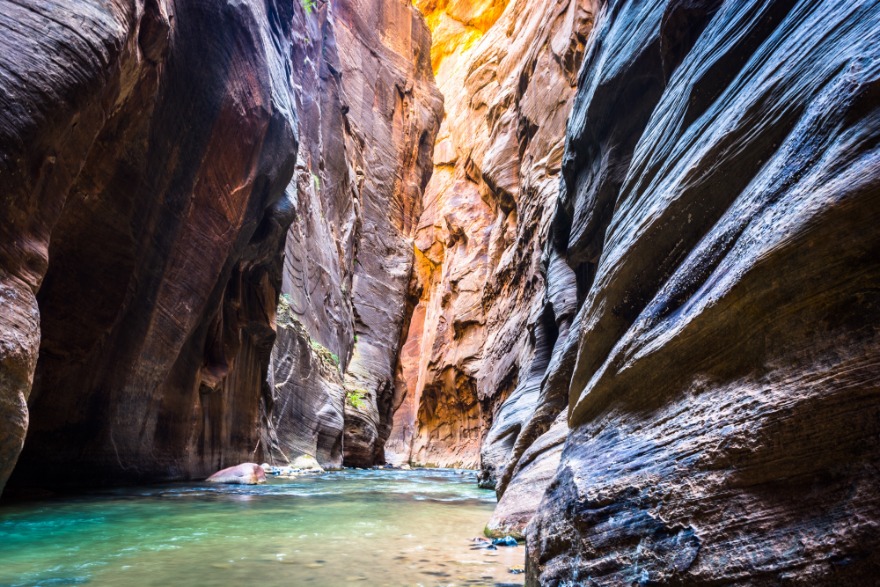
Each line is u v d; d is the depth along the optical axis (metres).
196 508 7.55
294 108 14.59
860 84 2.01
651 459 2.59
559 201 11.16
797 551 1.79
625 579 2.37
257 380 15.99
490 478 12.87
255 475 12.77
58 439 8.63
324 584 3.72
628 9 7.55
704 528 2.13
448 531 6.12
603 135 8.02
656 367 2.85
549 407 8.16
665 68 5.62
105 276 8.66
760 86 2.83
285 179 13.92
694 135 3.48
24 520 6.21
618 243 4.08
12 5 5.45
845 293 1.90
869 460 1.72
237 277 14.09
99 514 6.73
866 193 1.82
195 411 12.41
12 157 5.14
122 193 8.61
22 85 5.26
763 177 2.55
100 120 6.64
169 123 9.26
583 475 3.02
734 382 2.34
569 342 8.20
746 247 2.40
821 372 1.91
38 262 5.54
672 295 2.95
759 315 2.22
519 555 4.80
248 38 11.31
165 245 10.04
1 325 4.82
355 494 10.75
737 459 2.12
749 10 3.42
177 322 10.76
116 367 9.39
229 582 3.73
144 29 7.57
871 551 1.61
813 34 2.57
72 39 5.78
